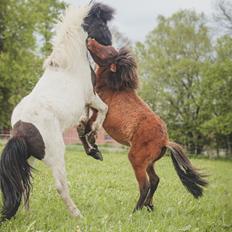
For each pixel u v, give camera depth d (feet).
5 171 18.63
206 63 139.13
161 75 146.51
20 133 19.12
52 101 20.30
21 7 101.81
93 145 24.84
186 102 140.46
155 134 24.12
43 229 19.42
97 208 24.64
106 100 24.86
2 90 102.12
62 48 22.04
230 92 133.28
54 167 19.98
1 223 18.80
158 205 27.17
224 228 21.57
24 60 100.73
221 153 138.31
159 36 152.46
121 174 44.42
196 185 24.75
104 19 24.64
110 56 24.31
